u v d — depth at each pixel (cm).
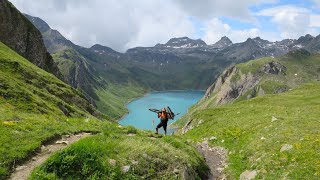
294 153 2559
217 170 2980
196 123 7794
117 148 1978
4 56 9444
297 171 2253
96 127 2748
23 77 8606
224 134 4441
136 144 2092
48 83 10062
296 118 3800
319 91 8931
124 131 2747
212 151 3931
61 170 1627
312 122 3384
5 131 1980
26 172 1600
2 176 1507
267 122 4200
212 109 8412
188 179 2052
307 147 2592
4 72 8162
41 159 1777
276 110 5334
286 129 3303
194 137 5338
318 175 2112
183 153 2430
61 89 10462
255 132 3872
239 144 3728
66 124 2642
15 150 1753
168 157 2078
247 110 6184
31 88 7638
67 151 1717
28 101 5588
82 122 2945
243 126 4531
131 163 1870
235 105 8769
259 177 2441
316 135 2836
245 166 2852
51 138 2125
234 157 3316
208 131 5362
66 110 7794
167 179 1905
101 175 1688
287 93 10012
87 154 1736
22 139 1948
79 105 10625
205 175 2572
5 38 14012
